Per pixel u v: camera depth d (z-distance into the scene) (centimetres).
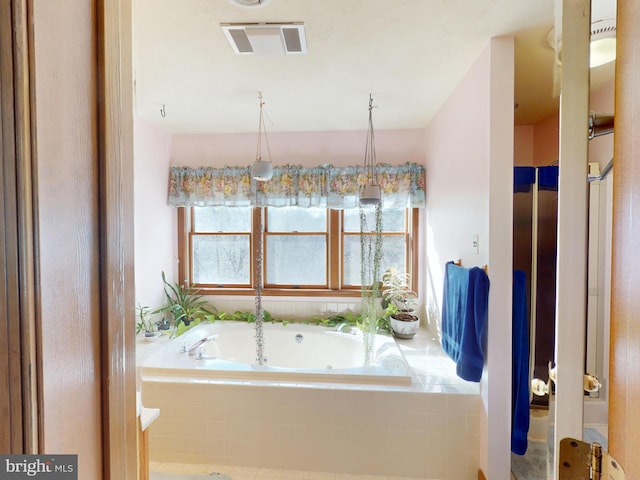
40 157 38
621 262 47
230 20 145
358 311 312
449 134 228
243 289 326
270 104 244
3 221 37
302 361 288
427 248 293
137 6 135
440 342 253
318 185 309
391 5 135
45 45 39
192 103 242
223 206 321
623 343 46
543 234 179
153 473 184
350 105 246
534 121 265
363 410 182
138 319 271
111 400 48
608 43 62
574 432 53
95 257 46
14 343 37
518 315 170
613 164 49
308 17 143
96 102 46
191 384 191
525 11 138
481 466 173
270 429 188
